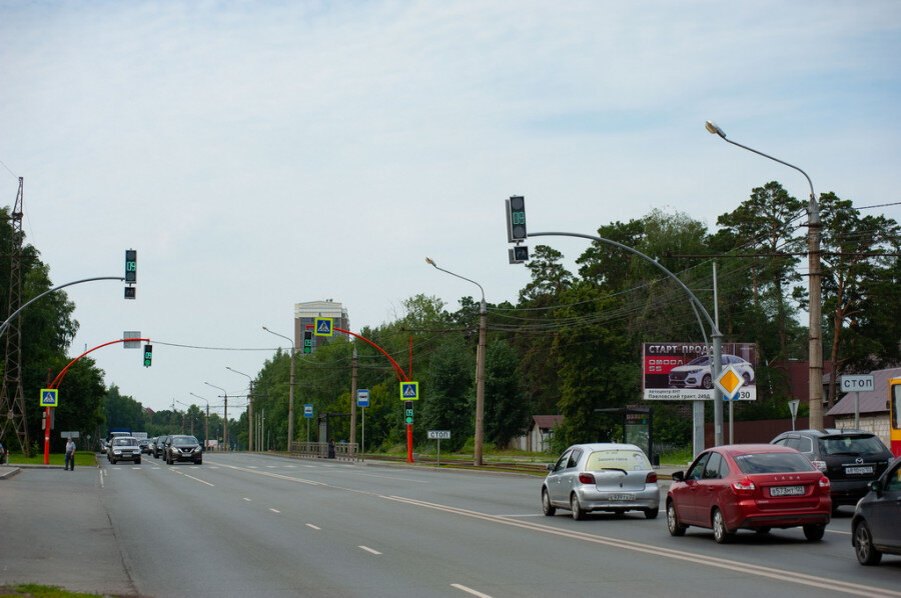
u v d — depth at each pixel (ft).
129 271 116.98
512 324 368.89
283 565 47.85
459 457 261.44
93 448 456.04
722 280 237.86
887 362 240.32
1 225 249.14
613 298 249.75
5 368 229.66
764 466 54.19
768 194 251.19
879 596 35.60
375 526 69.10
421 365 397.60
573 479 72.84
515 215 84.38
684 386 168.45
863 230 233.96
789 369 258.57
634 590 38.40
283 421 477.36
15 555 50.75
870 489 44.39
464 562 48.34
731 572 43.21
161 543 58.49
